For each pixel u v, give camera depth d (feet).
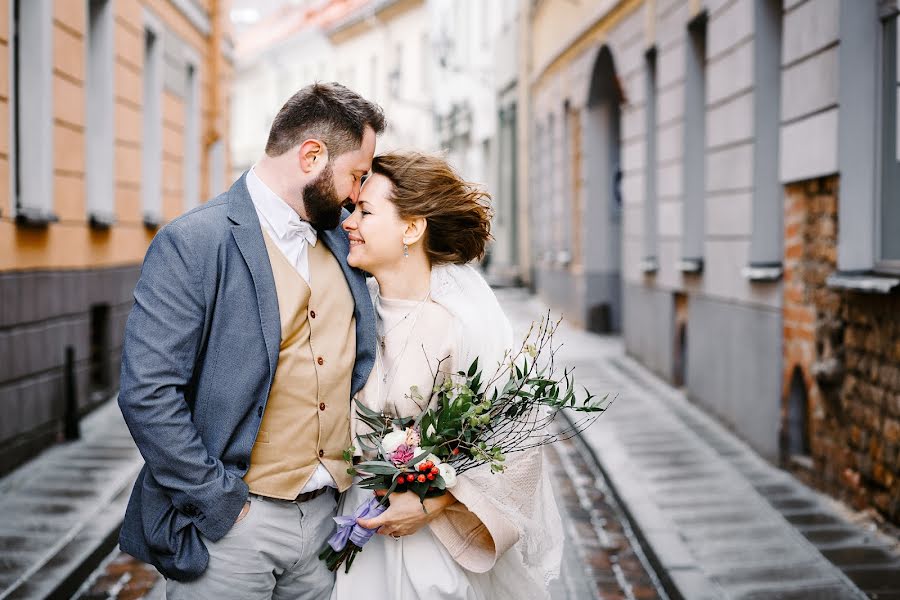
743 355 23.39
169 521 7.67
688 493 19.02
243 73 160.35
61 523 17.03
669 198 31.42
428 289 8.59
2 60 20.90
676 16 30.14
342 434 8.26
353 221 8.39
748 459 21.88
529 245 70.18
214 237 7.63
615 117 48.11
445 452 8.00
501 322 8.65
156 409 7.28
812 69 18.83
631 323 38.01
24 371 22.04
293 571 8.29
